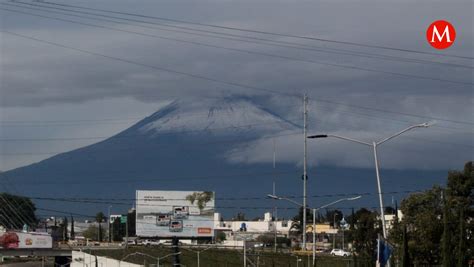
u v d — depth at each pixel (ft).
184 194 489.67
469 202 293.43
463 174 296.30
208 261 492.13
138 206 486.38
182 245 566.36
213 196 489.26
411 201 298.56
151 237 484.33
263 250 549.54
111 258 541.34
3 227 606.14
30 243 544.62
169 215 487.20
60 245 623.36
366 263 321.11
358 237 379.14
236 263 474.08
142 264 508.12
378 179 157.48
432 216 275.39
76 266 557.74
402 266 214.07
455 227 258.98
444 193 293.64
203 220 488.85
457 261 231.71
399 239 280.92
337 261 400.88
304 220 300.40
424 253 273.13
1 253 530.68
